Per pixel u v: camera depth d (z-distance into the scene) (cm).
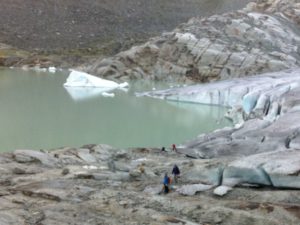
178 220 1585
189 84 6838
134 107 4816
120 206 1727
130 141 3459
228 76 6644
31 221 1546
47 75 7694
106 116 4328
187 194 1895
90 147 2892
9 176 2123
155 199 1805
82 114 4378
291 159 1972
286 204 1678
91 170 2255
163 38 7825
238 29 7475
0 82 6506
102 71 7681
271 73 5691
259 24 7750
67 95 5516
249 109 4112
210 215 1648
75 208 1691
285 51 7194
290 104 3462
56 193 1836
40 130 3684
